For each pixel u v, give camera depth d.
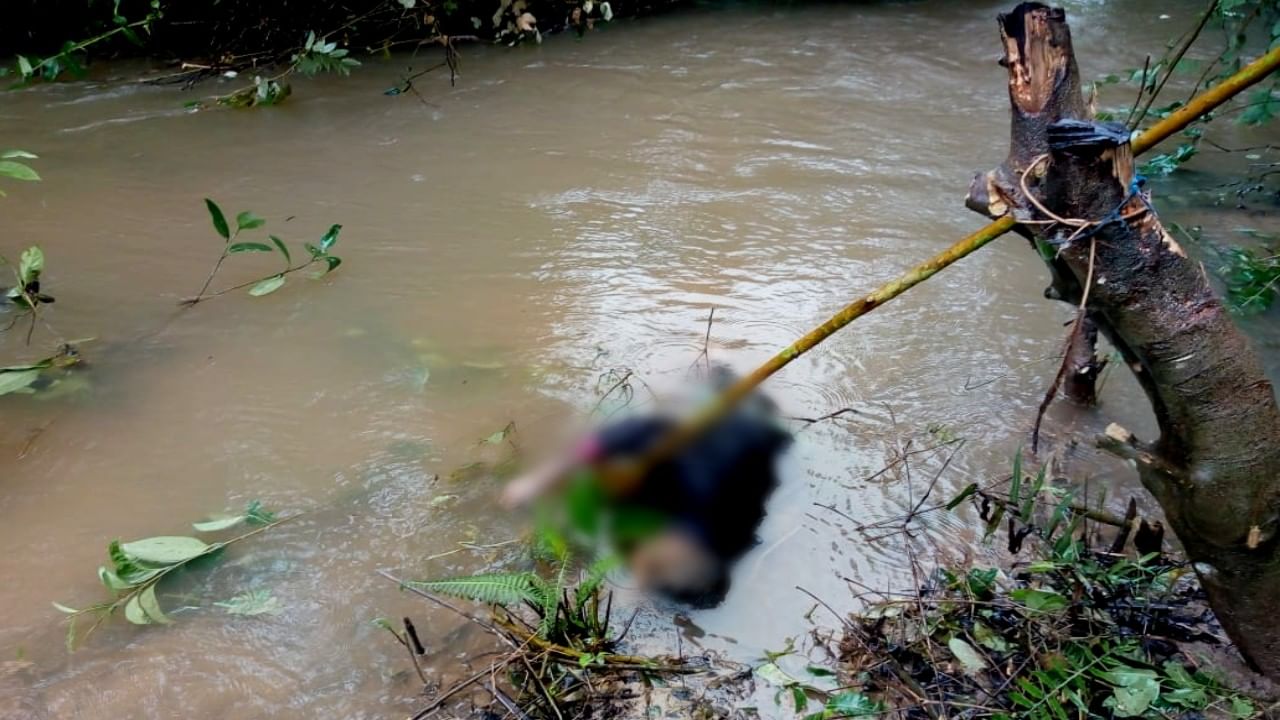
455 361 4.05
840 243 4.89
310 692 2.67
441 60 7.55
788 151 5.89
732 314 4.34
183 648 2.80
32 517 3.27
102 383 3.91
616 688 2.65
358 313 4.39
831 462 3.49
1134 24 7.90
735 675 2.70
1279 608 2.50
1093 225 2.30
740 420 3.46
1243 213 4.97
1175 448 2.50
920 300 4.42
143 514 3.28
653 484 3.15
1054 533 3.15
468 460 3.50
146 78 7.22
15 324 4.29
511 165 5.78
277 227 5.09
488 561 3.08
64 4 7.58
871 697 2.61
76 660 2.76
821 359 4.03
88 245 4.91
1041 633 2.74
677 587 2.98
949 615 2.84
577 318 4.34
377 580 3.02
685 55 7.54
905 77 7.02
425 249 4.89
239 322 4.32
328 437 3.63
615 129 6.24
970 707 2.54
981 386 3.86
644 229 5.05
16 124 6.36
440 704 2.61
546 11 8.18
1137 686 2.47
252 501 3.33
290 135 6.22
